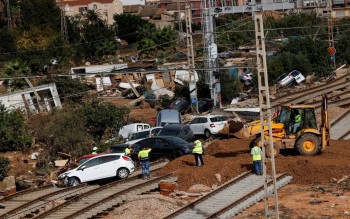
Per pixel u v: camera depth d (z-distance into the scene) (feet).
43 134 225.76
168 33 501.56
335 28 465.47
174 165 167.63
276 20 500.33
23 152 224.53
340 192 138.72
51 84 301.43
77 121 226.99
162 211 128.67
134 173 169.48
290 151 173.17
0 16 571.69
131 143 207.72
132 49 561.02
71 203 136.36
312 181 149.28
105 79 385.50
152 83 379.55
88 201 137.59
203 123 232.73
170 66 396.37
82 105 265.34
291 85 335.06
